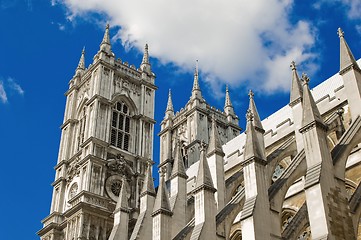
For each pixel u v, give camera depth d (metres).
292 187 45.34
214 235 38.59
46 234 72.12
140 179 76.12
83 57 91.06
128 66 86.31
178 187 53.62
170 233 45.91
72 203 69.69
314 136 33.34
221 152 52.19
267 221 34.44
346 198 32.06
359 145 41.72
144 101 84.44
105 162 73.00
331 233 29.42
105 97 79.25
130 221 70.25
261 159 37.09
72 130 82.69
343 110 47.50
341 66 42.44
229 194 50.16
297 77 47.88
